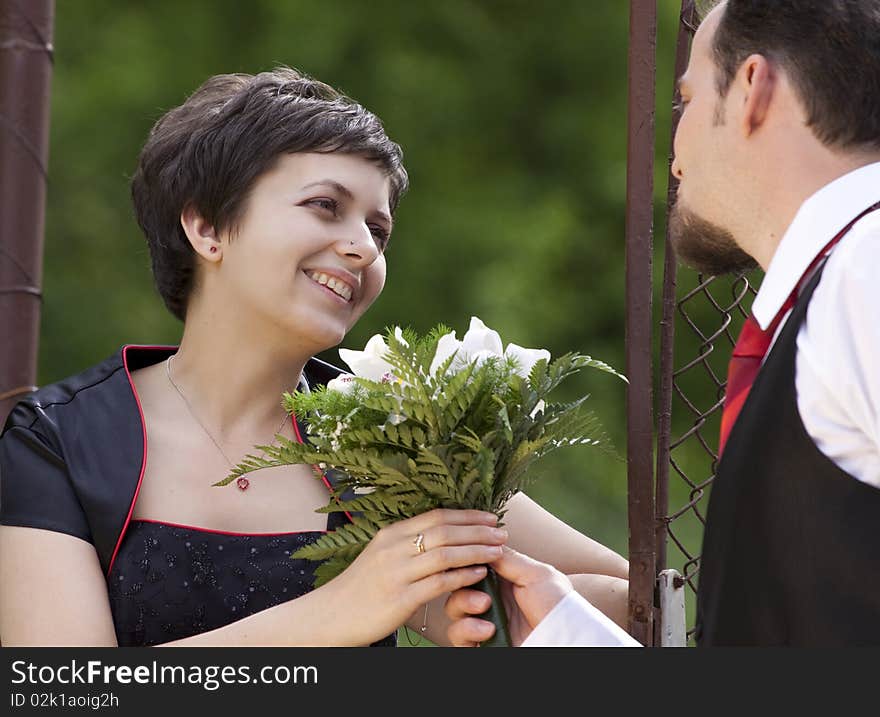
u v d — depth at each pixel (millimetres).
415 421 3160
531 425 3260
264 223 3510
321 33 14820
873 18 2766
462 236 14539
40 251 3812
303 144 3529
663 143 14453
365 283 3654
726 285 13445
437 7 15242
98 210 14352
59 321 13914
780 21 2820
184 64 14766
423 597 3137
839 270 2539
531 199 14945
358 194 3584
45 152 3840
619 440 13742
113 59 14688
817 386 2521
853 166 2760
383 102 14836
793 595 2531
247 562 3533
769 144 2828
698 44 2996
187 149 3611
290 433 3762
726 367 13406
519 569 3164
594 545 4051
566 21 15469
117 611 3428
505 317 14023
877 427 2404
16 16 3793
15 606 3332
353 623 3178
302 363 3746
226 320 3648
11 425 3551
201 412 3695
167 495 3557
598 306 14469
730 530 2631
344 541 3305
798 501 2525
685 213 3037
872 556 2439
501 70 15336
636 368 3398
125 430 3564
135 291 14227
